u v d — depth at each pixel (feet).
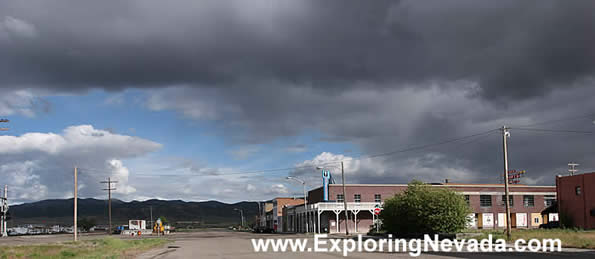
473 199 271.69
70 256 96.48
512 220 273.95
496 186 275.80
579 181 180.65
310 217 268.82
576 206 181.57
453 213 151.64
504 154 126.93
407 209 157.17
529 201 277.44
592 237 109.19
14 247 128.16
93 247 127.34
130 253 101.30
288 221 334.03
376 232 195.72
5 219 306.35
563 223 185.88
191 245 137.39
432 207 151.53
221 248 115.75
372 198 271.28
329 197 267.39
